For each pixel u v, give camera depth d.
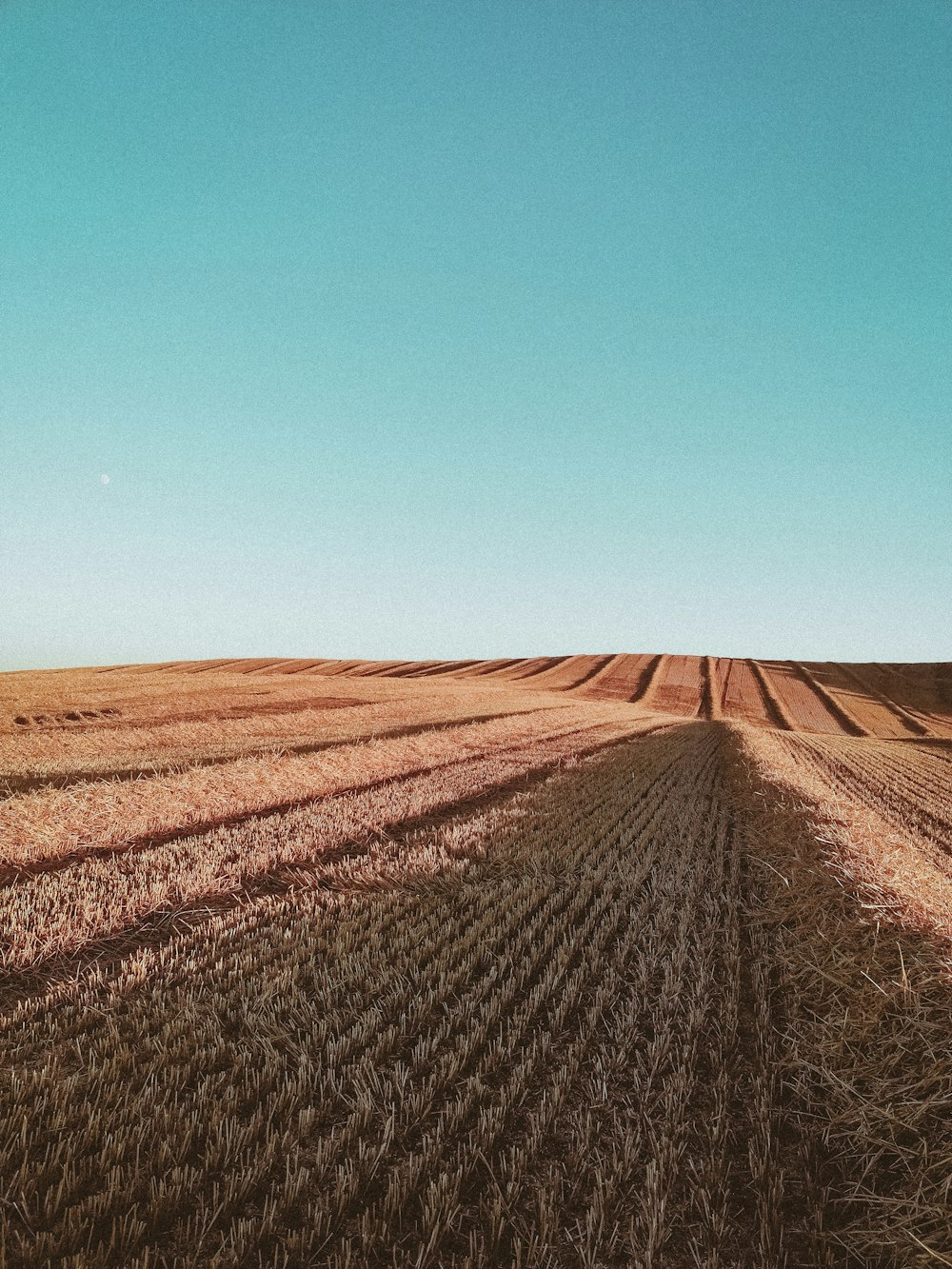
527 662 80.44
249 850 8.81
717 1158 3.59
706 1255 3.04
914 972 4.88
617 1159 3.57
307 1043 4.41
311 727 23.72
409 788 13.66
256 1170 3.24
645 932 6.77
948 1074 3.86
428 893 7.68
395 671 72.75
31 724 23.06
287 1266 2.86
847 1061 4.40
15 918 6.12
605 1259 2.98
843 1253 3.13
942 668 79.44
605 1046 4.63
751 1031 4.99
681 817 12.64
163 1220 3.04
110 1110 3.70
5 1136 3.44
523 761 18.53
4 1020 4.54
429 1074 4.25
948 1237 3.03
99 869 7.71
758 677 72.69
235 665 74.94
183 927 6.50
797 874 7.84
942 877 7.86
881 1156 3.64
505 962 5.79
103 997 5.05
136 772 13.34
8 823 8.89
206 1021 4.60
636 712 44.81
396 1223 3.11
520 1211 3.23
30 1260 2.74
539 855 9.26
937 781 23.47
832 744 34.66
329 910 6.98
